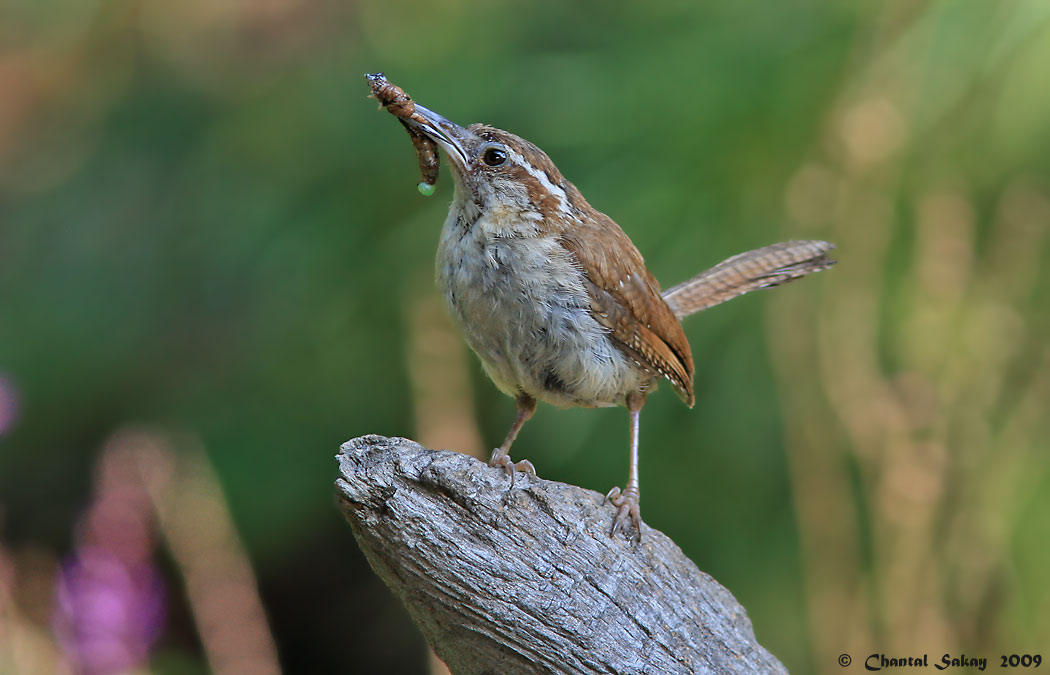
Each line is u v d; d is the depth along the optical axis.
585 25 11.81
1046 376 9.74
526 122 11.10
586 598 5.62
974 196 10.01
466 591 5.50
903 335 9.81
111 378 13.40
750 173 10.45
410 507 5.39
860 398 9.12
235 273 12.77
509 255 6.91
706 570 11.02
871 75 9.92
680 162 10.57
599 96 10.96
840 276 9.79
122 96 14.94
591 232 7.22
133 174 13.99
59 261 14.05
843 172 9.78
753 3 10.82
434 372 10.15
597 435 10.87
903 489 8.95
